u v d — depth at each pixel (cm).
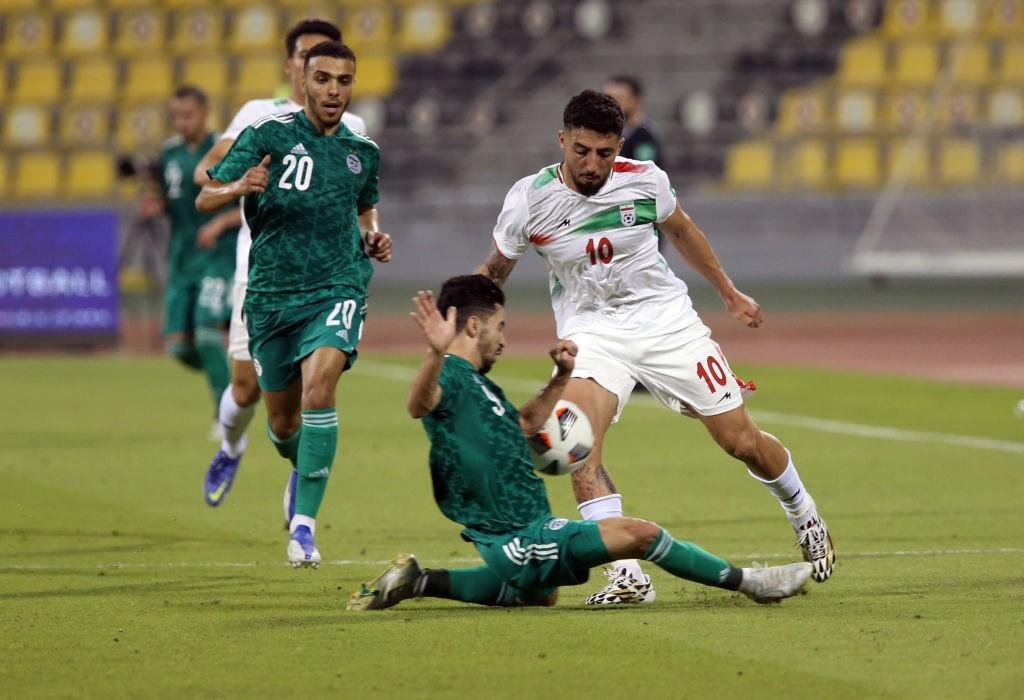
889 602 2091
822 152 10231
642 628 1922
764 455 2209
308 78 2397
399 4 11025
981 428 4328
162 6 11225
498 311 2022
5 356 6969
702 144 10325
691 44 10725
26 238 7025
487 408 1977
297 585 2262
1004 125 10050
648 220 2208
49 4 11312
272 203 2406
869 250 9881
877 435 4175
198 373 6194
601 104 2102
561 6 10875
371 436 4222
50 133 10756
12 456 3822
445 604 2108
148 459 3775
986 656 1750
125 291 8881
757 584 2038
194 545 2648
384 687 1623
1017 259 9725
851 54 10556
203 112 4138
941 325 8281
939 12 10619
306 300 2423
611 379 2191
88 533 2767
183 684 1639
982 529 2752
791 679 1645
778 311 9056
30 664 1736
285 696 1590
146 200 4209
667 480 3400
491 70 10794
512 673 1681
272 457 3862
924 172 10012
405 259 10206
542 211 2200
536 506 1988
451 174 10469
